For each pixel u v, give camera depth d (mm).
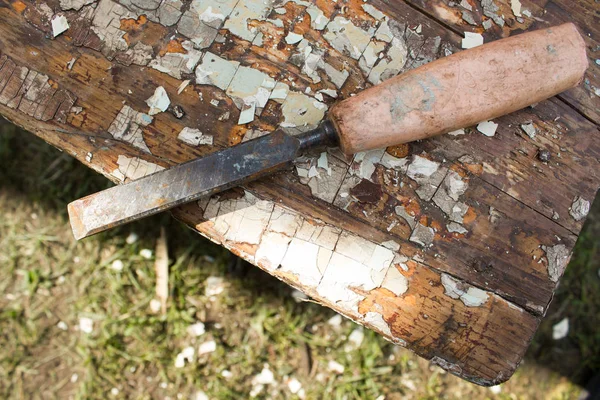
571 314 783
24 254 757
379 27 551
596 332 781
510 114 553
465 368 550
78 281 754
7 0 536
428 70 505
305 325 757
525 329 550
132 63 540
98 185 770
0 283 751
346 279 540
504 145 551
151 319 744
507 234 550
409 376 757
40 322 750
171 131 539
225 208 536
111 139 538
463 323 547
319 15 549
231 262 759
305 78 544
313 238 539
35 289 751
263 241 537
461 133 549
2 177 766
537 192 553
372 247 542
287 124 541
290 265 538
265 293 757
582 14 565
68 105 537
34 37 536
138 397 740
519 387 770
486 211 549
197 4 544
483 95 505
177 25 542
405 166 545
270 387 749
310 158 541
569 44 508
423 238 545
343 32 549
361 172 542
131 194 517
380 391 749
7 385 740
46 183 768
